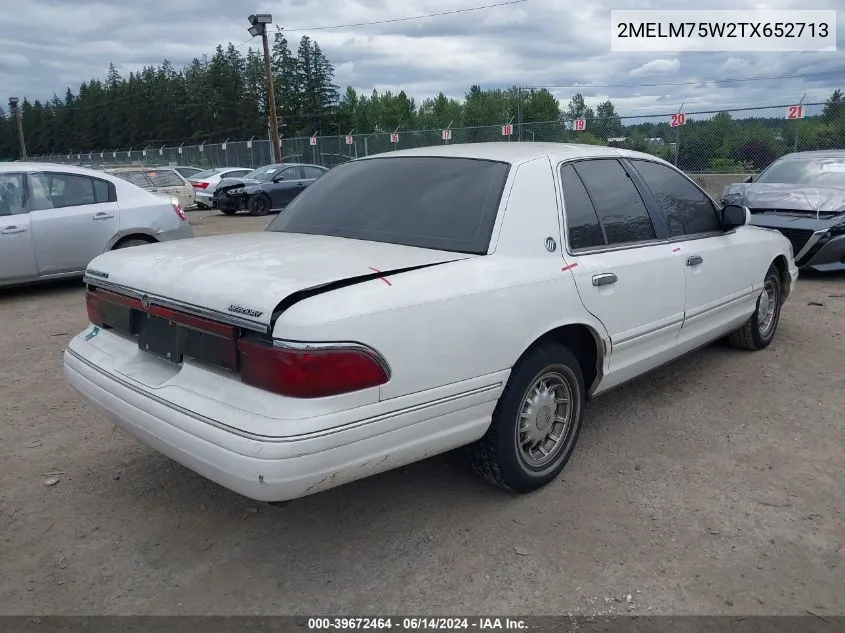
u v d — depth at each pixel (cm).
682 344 440
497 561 297
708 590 277
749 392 487
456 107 8075
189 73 8419
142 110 8794
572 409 360
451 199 343
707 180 1581
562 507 338
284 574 291
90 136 9756
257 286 261
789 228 860
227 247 331
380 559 300
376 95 8475
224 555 304
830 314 702
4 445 413
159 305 294
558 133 1870
